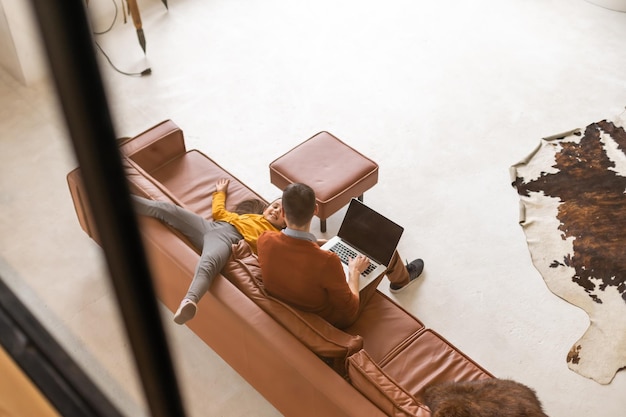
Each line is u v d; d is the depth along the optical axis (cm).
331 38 567
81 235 421
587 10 596
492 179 468
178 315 298
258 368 317
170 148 410
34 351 102
